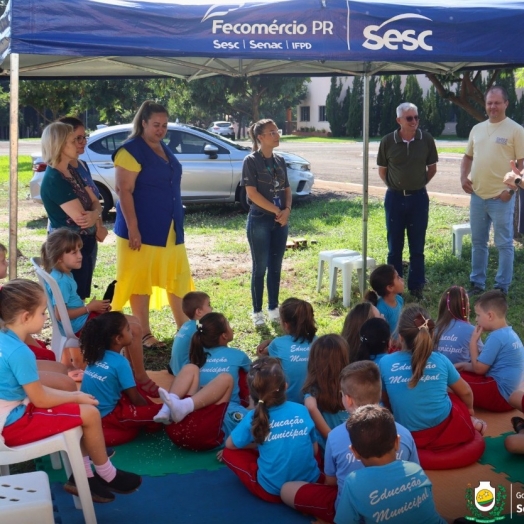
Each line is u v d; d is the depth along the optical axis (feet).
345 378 11.37
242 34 14.02
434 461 13.16
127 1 13.58
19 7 12.90
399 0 15.24
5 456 10.47
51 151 17.88
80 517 11.59
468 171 25.31
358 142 134.41
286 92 94.73
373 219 41.09
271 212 21.24
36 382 10.58
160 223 19.36
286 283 27.73
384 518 9.50
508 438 13.94
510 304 24.08
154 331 22.16
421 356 13.21
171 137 43.62
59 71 22.34
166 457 13.87
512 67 23.67
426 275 27.81
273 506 11.91
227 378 14.06
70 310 16.83
